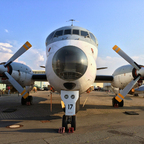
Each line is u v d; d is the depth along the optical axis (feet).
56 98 56.44
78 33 20.80
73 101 16.46
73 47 16.53
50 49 19.17
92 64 17.10
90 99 53.52
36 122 19.40
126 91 21.07
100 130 15.87
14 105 35.45
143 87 72.69
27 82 31.63
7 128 16.40
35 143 11.94
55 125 17.85
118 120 20.85
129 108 32.17
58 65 15.64
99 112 27.09
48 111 27.66
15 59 22.98
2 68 22.39
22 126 17.33
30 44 22.94
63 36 19.98
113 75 32.09
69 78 15.42
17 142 12.12
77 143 12.09
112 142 12.34
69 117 16.19
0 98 55.16
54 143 12.01
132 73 25.43
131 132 15.15
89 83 17.72
